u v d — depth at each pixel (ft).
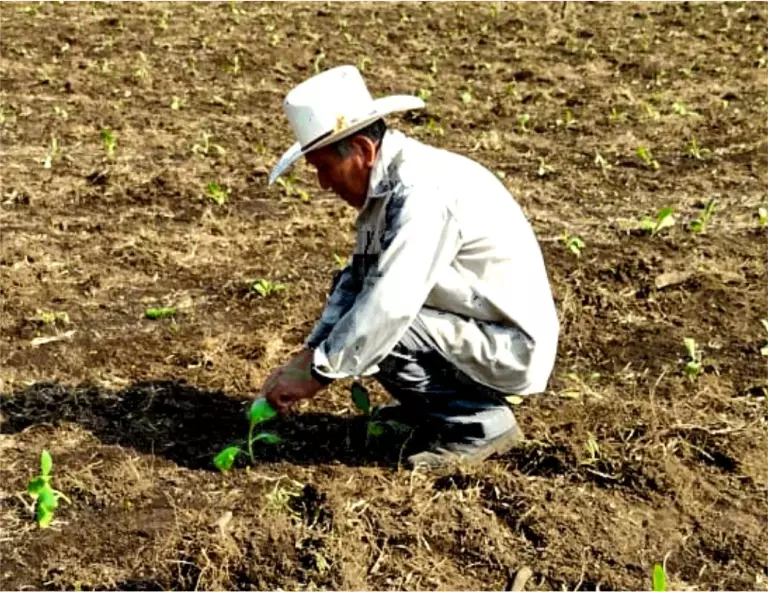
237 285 14.32
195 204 17.01
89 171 18.31
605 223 16.37
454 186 9.78
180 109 22.45
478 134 20.99
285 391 9.97
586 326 13.25
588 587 9.20
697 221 15.92
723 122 21.49
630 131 21.13
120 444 10.98
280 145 20.15
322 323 10.44
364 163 9.62
